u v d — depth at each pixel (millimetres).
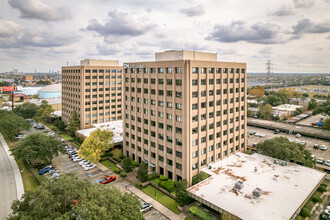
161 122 63094
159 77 62656
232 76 69250
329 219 45844
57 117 135875
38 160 79312
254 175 56844
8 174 68250
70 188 37875
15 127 97250
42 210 34125
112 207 34156
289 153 63844
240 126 74812
